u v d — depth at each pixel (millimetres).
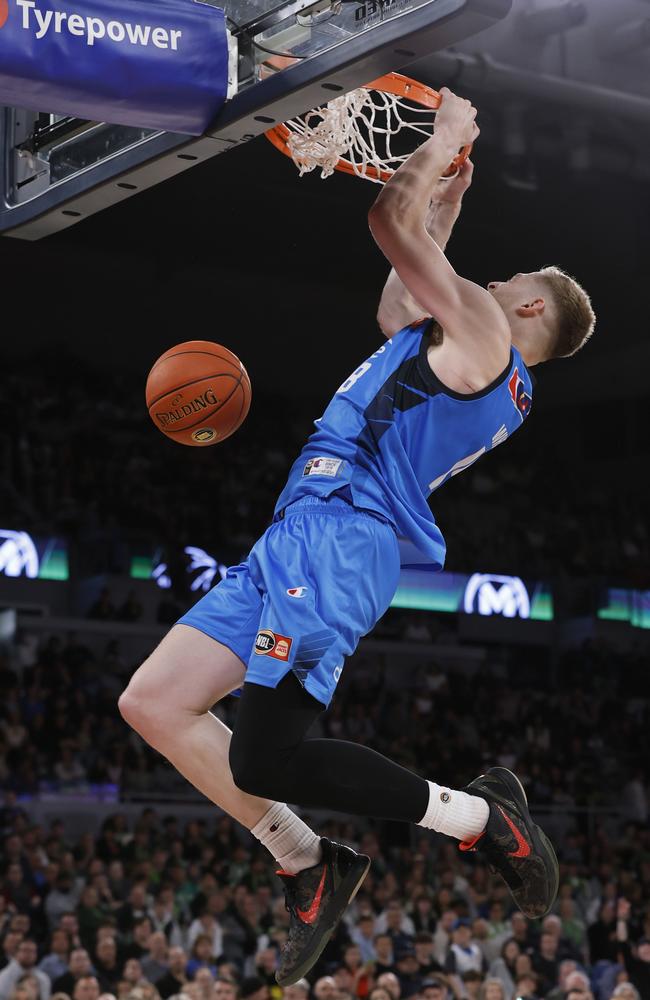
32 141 4016
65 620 18641
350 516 2875
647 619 23703
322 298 23391
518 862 2867
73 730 16125
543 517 25250
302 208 20469
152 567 20422
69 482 20953
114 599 19766
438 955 12039
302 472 2982
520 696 21344
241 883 12734
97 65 3225
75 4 3203
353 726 18438
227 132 3404
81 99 3246
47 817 14750
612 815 18484
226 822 13906
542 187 18719
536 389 25969
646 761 20547
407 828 15703
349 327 24125
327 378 24562
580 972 10727
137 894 11219
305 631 2727
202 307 22969
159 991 9789
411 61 3016
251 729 2697
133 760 15828
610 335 23219
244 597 2896
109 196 3828
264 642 2732
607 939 12789
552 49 11320
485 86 11086
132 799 15375
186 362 3285
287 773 2689
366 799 2738
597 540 25266
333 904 2850
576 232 19969
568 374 25359
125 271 21984
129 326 22688
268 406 24188
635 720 21625
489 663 22500
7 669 16812
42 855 12312
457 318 2881
